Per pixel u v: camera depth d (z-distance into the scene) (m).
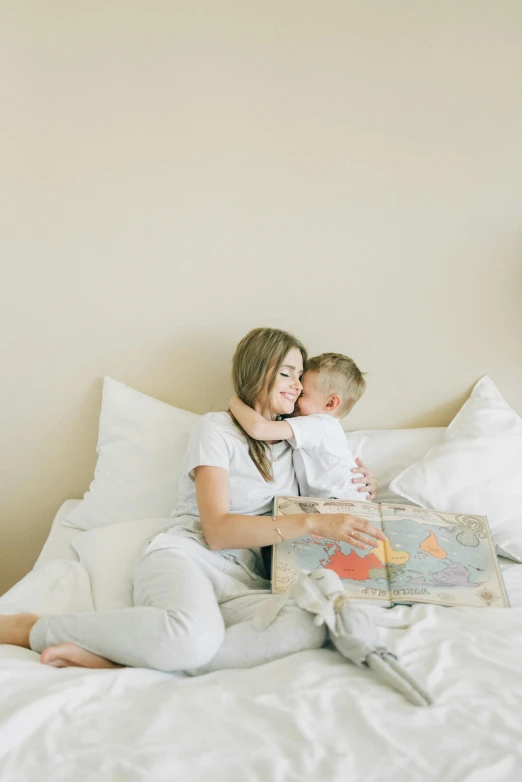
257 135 1.76
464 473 1.62
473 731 0.88
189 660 1.09
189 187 1.76
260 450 1.50
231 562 1.39
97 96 1.73
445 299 1.83
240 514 1.36
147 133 1.75
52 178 1.74
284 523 1.34
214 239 1.78
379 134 1.78
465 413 1.79
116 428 1.71
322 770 0.81
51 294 1.77
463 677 1.01
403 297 1.83
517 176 1.80
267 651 1.13
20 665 1.04
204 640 1.10
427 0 1.75
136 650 1.09
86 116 1.73
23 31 1.70
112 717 0.91
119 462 1.68
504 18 1.76
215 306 1.80
